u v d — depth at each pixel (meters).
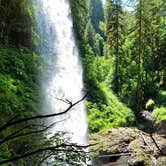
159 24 48.94
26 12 22.70
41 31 26.66
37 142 6.34
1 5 15.34
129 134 21.91
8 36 21.58
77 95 28.39
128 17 52.06
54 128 18.27
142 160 17.44
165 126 29.80
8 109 11.59
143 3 44.06
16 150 6.77
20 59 21.06
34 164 5.78
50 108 19.78
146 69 46.88
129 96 41.59
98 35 92.94
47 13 28.20
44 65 23.81
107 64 48.06
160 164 17.23
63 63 28.62
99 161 18.28
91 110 29.70
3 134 5.32
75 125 23.23
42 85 21.81
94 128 27.33
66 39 31.28
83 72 33.00
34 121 12.85
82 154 5.74
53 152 5.77
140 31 44.03
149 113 37.28
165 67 46.44
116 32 45.47
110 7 45.75
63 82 26.17
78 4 37.22
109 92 39.53
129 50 47.31
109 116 31.48
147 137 21.19
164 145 19.50
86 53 36.66
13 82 17.80
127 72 45.62
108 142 20.72
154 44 47.28
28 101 16.55
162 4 51.91
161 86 46.31
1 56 19.05
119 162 18.33
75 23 36.31
